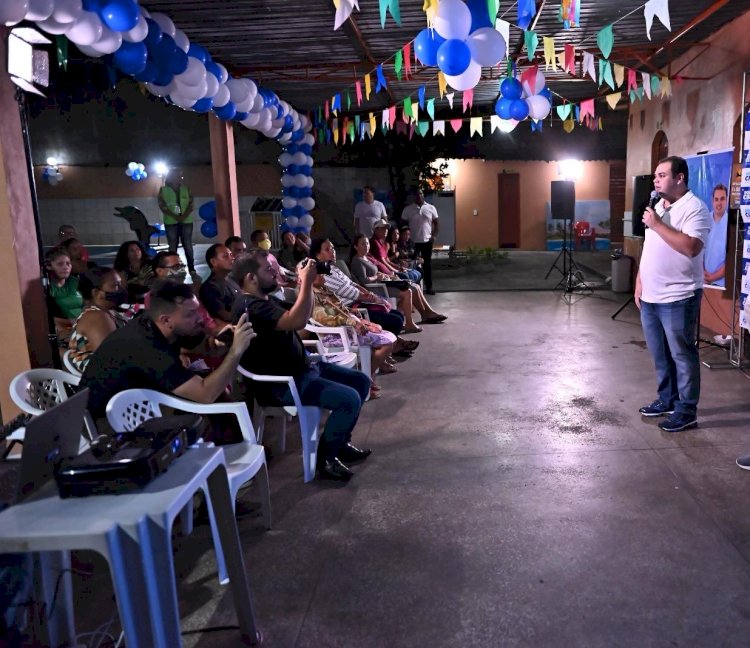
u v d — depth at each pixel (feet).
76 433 6.75
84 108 54.95
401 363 20.26
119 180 56.44
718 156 21.39
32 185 12.06
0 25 10.76
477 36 15.24
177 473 6.42
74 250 18.81
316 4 18.03
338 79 27.07
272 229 45.37
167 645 5.90
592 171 56.08
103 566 9.29
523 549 9.32
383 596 8.34
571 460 12.35
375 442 13.71
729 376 17.47
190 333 9.07
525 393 16.72
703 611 7.82
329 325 15.94
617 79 21.36
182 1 17.51
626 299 30.89
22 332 11.75
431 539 9.70
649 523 9.93
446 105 38.86
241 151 54.80
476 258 48.19
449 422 14.75
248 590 7.39
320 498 11.17
